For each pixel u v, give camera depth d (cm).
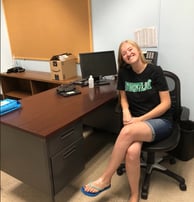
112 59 252
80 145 172
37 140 141
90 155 237
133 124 160
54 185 152
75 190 188
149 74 171
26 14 326
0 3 349
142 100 175
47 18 306
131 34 245
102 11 255
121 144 155
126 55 171
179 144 213
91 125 286
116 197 178
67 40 297
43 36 322
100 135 279
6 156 170
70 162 164
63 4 282
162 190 183
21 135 149
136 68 174
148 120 168
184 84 230
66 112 170
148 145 162
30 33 335
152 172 205
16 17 339
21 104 190
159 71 170
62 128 146
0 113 165
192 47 214
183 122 225
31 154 150
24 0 319
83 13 268
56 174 152
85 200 177
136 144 156
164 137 169
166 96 170
